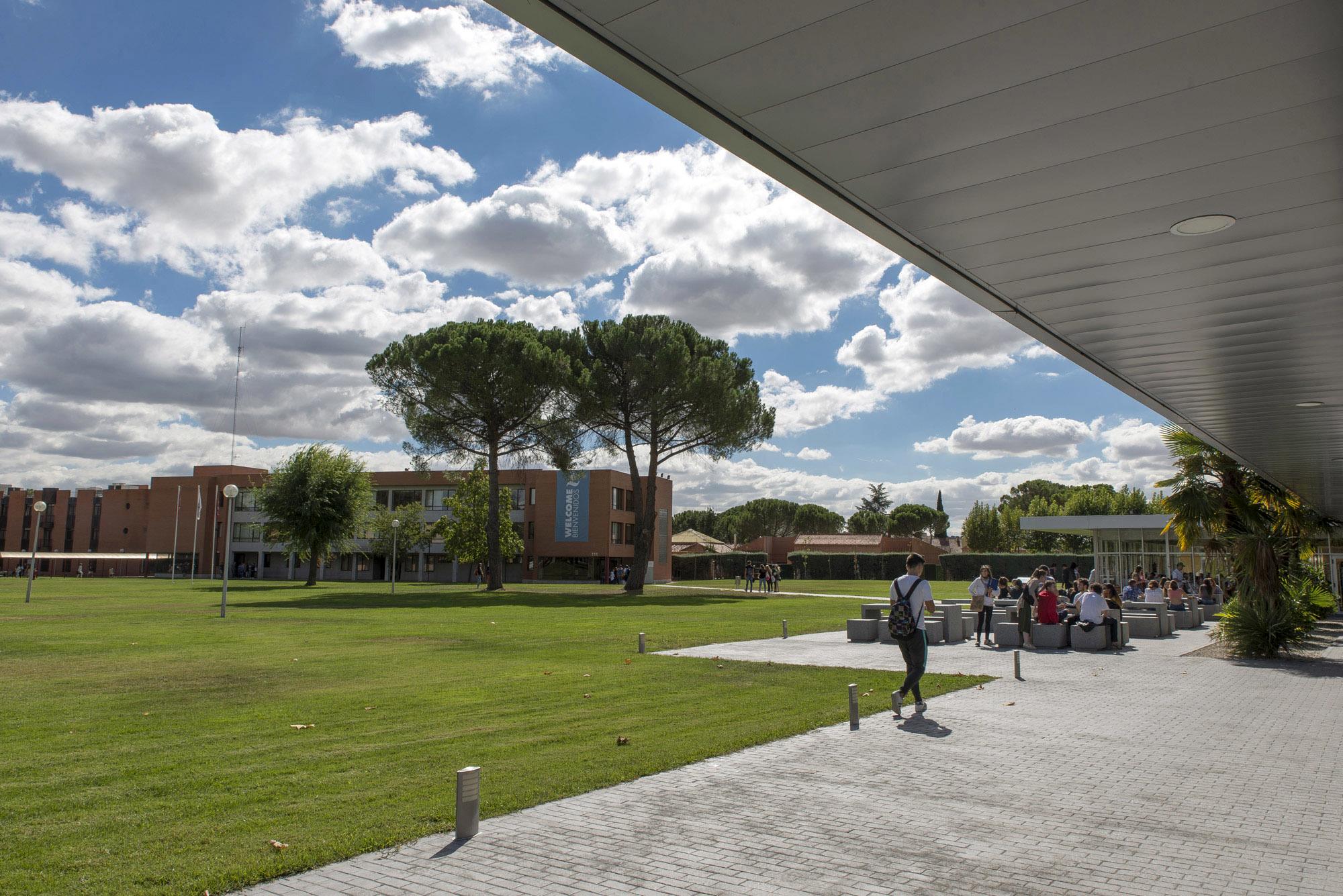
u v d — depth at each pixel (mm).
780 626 24891
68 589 51000
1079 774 7652
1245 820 6340
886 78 4547
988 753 8438
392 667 14914
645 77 4574
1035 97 4746
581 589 53094
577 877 5129
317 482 58469
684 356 43781
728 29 4125
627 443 47688
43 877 4980
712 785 7199
